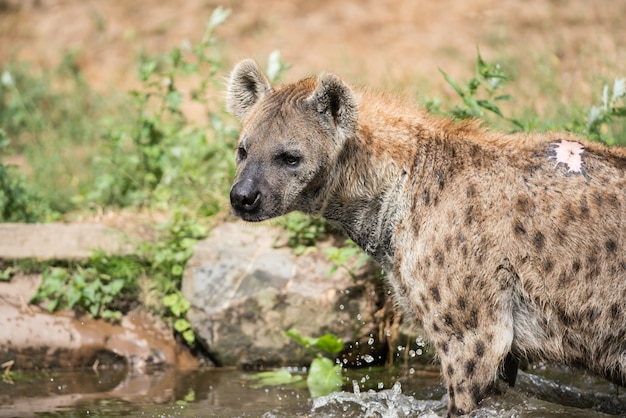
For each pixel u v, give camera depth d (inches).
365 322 461.4
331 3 885.8
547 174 355.6
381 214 375.2
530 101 602.2
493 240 351.6
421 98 530.9
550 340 355.9
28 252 502.6
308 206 373.4
